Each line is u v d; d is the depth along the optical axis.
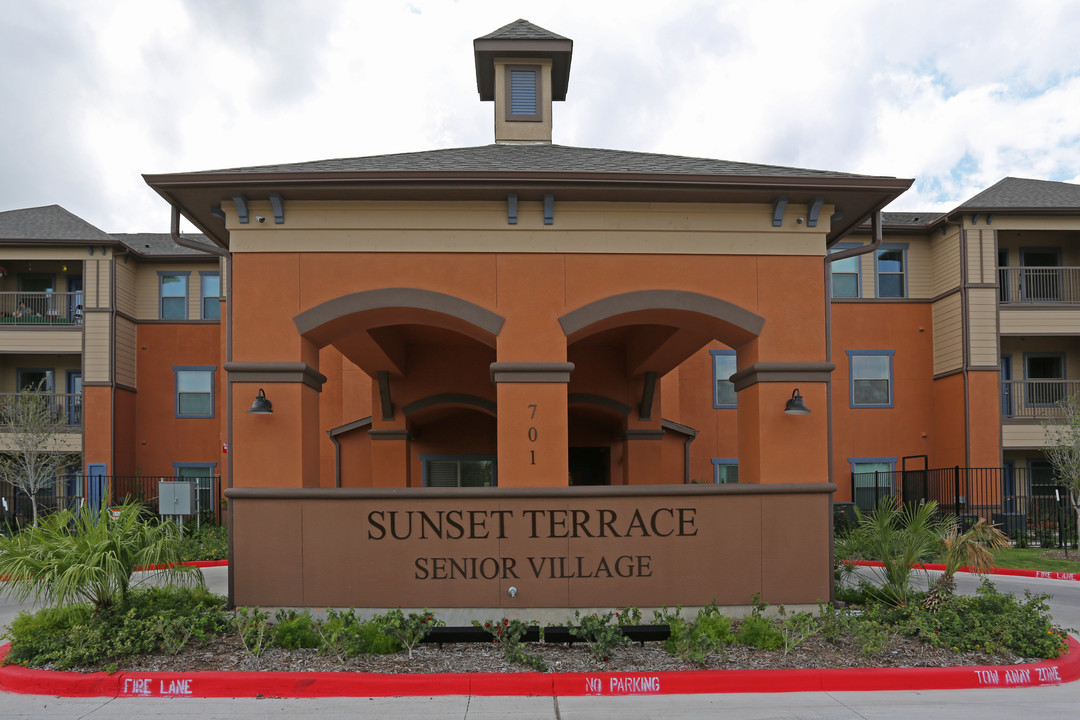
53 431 21.09
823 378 9.35
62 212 24.09
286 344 9.16
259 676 6.69
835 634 7.80
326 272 9.25
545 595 8.75
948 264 21.05
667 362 14.17
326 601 8.70
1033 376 22.22
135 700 6.56
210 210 9.49
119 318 22.44
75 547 7.88
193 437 23.17
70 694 6.69
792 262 9.53
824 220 9.62
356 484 18.28
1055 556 16.12
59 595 7.38
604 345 15.98
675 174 8.96
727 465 21.00
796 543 8.96
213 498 21.92
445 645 7.74
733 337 9.87
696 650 7.20
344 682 6.68
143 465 23.00
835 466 21.22
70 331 22.34
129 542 8.20
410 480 16.94
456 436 17.72
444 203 9.34
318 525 8.77
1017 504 20.92
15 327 22.22
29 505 21.56
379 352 13.20
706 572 8.87
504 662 7.20
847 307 21.67
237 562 8.73
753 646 7.66
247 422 9.01
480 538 8.79
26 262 23.58
